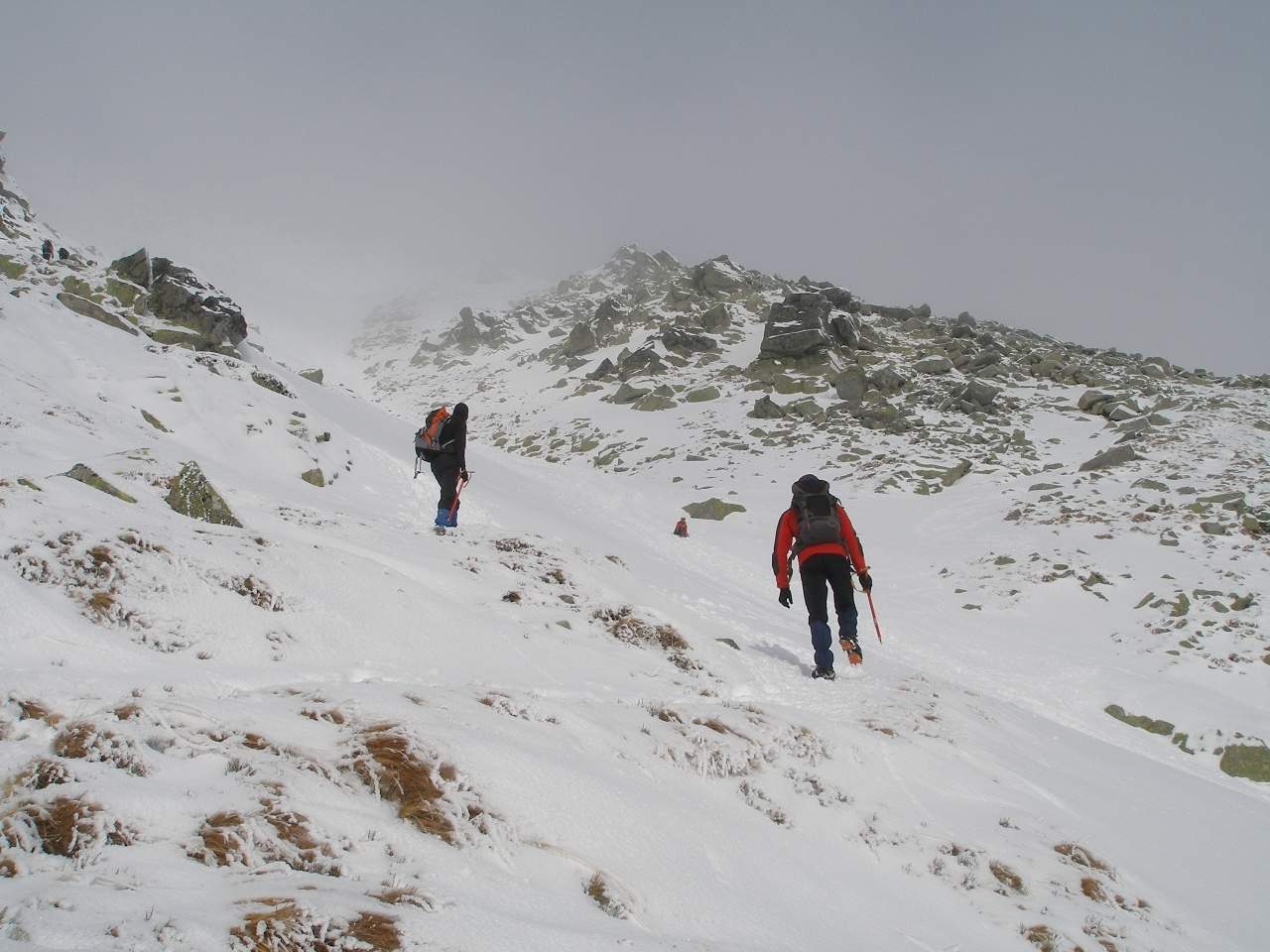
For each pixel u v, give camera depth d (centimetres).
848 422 3528
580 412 4609
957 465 2811
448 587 618
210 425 1134
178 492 593
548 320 7669
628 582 836
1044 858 367
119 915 169
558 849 254
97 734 232
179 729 254
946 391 3838
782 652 812
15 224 1991
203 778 235
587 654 549
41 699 256
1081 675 1320
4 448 688
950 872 340
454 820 247
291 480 1132
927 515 2428
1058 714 1189
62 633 328
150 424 1073
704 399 4312
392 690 339
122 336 1389
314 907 185
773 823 339
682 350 5109
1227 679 1332
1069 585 1712
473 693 367
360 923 186
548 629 584
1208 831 488
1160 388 3606
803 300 4600
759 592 1619
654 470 3269
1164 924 339
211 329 1928
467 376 6166
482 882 227
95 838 195
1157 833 452
